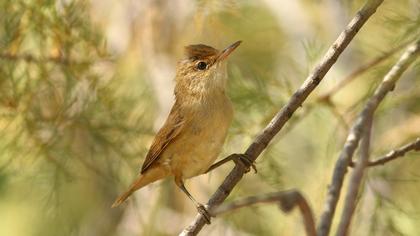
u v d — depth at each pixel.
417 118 12.10
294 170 13.16
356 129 7.60
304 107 11.19
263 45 14.23
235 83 11.28
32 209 13.77
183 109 9.62
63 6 11.02
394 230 10.51
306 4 14.82
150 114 11.85
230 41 13.38
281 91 11.21
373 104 7.82
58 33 11.01
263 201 4.99
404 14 10.56
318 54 10.89
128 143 11.62
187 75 9.73
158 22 12.80
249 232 12.72
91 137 11.61
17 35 10.96
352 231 10.66
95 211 13.97
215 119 9.49
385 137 12.10
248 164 8.10
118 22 12.89
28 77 11.04
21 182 12.88
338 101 12.28
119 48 12.69
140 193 12.64
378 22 11.46
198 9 11.22
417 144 7.91
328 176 11.11
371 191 10.89
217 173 13.31
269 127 8.02
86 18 11.34
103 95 11.41
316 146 12.99
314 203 11.90
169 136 9.65
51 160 11.22
